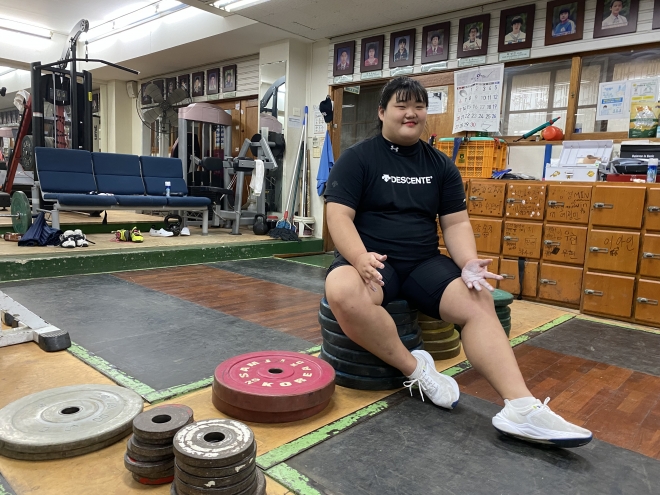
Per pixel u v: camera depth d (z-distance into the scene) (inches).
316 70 241.4
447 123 196.7
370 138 75.4
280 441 58.2
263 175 228.2
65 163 193.0
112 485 48.6
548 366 89.4
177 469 45.0
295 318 114.5
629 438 63.1
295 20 207.3
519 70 177.3
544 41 166.9
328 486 49.5
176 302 124.3
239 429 49.0
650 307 119.7
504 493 49.3
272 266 188.9
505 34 175.3
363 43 220.1
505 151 173.2
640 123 145.6
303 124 247.3
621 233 123.5
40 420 56.6
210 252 190.9
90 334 95.7
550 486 51.0
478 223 152.3
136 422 51.2
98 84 375.6
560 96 167.9
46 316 106.7
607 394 77.5
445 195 76.7
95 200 181.2
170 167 227.5
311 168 245.9
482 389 76.7
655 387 80.9
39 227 172.6
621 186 123.1
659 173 128.1
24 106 234.1
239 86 288.4
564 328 116.3
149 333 97.8
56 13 288.7
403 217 73.7
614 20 152.2
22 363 79.7
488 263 65.4
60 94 238.1
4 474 49.5
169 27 265.7
